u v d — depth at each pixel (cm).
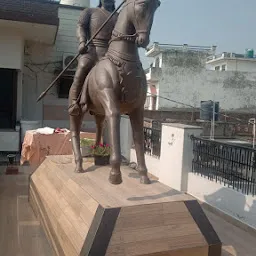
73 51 1051
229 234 424
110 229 251
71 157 466
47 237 362
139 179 347
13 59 866
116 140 287
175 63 2153
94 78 323
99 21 380
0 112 1019
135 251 251
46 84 1036
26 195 543
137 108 332
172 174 627
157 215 268
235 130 1388
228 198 488
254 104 2247
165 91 2152
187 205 281
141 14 277
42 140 742
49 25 800
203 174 566
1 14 750
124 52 308
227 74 2209
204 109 1451
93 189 309
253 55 3112
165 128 660
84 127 1055
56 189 367
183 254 267
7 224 416
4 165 773
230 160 501
